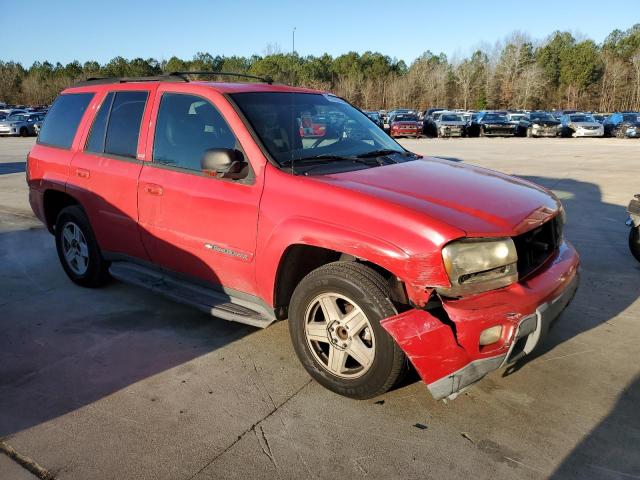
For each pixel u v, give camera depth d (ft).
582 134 97.60
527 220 9.44
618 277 16.79
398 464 8.27
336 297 9.71
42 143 16.69
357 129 13.44
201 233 11.75
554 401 9.95
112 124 14.19
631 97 258.16
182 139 12.32
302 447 8.68
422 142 84.64
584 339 12.47
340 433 9.03
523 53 278.26
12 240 21.74
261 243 10.57
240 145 11.16
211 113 11.84
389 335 8.95
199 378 10.80
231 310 11.56
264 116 11.67
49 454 8.54
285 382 10.65
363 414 9.55
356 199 9.42
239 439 8.89
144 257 13.64
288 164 10.79
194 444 8.77
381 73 298.56
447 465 8.24
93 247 15.11
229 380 10.73
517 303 8.80
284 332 12.92
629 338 12.53
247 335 12.75
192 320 13.61
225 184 11.23
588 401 9.95
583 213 26.48
